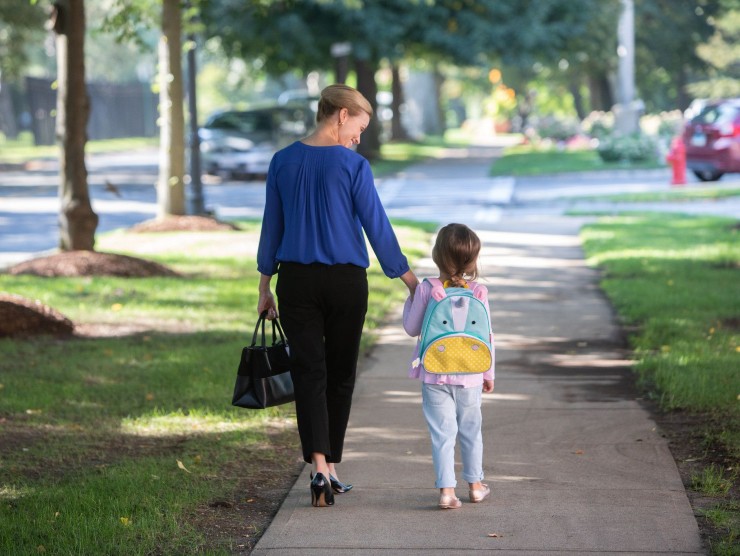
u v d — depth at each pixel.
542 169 53.88
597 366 14.48
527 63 63.00
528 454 10.57
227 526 8.68
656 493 9.30
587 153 69.50
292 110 58.41
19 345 15.72
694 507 8.93
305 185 8.81
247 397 9.09
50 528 8.32
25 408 12.23
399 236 28.59
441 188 48.16
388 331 17.12
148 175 59.38
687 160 43.41
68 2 23.14
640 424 11.57
